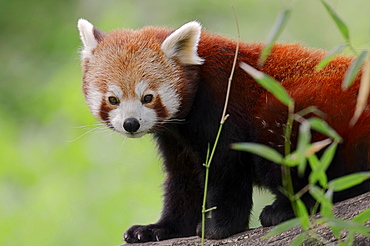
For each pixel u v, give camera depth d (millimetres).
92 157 15984
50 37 21688
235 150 9125
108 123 9430
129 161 15883
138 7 21000
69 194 15430
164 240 9398
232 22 20359
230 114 9164
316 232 7340
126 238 9656
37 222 15023
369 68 6250
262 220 8586
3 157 16297
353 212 7578
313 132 8445
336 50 6305
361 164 8391
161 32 9898
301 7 19641
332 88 8656
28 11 22188
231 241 8484
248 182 9234
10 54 21500
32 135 18141
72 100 17188
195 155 9625
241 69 9297
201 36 9648
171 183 10266
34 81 20578
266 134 8852
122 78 9211
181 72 9352
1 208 15375
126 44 9531
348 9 18453
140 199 15156
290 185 7281
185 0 20953
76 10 22172
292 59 9320
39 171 15992
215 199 9133
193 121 9398
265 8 20469
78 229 14797
